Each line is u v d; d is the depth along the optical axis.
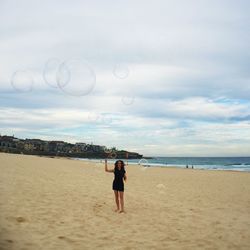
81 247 4.64
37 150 118.88
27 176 12.73
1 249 4.02
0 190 8.31
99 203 8.36
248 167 52.94
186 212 8.05
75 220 6.20
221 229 6.42
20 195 7.95
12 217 5.70
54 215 6.35
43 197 8.13
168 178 19.17
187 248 5.05
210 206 9.20
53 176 14.19
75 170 20.70
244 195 11.98
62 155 121.12
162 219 7.08
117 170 7.66
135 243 5.12
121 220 6.70
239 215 8.01
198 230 6.25
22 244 4.39
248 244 5.45
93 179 14.91
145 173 23.62
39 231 5.15
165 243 5.25
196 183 16.31
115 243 5.02
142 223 6.58
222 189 13.80
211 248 5.12
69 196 8.86
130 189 12.41
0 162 20.17
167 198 10.40
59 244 4.64
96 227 5.89
